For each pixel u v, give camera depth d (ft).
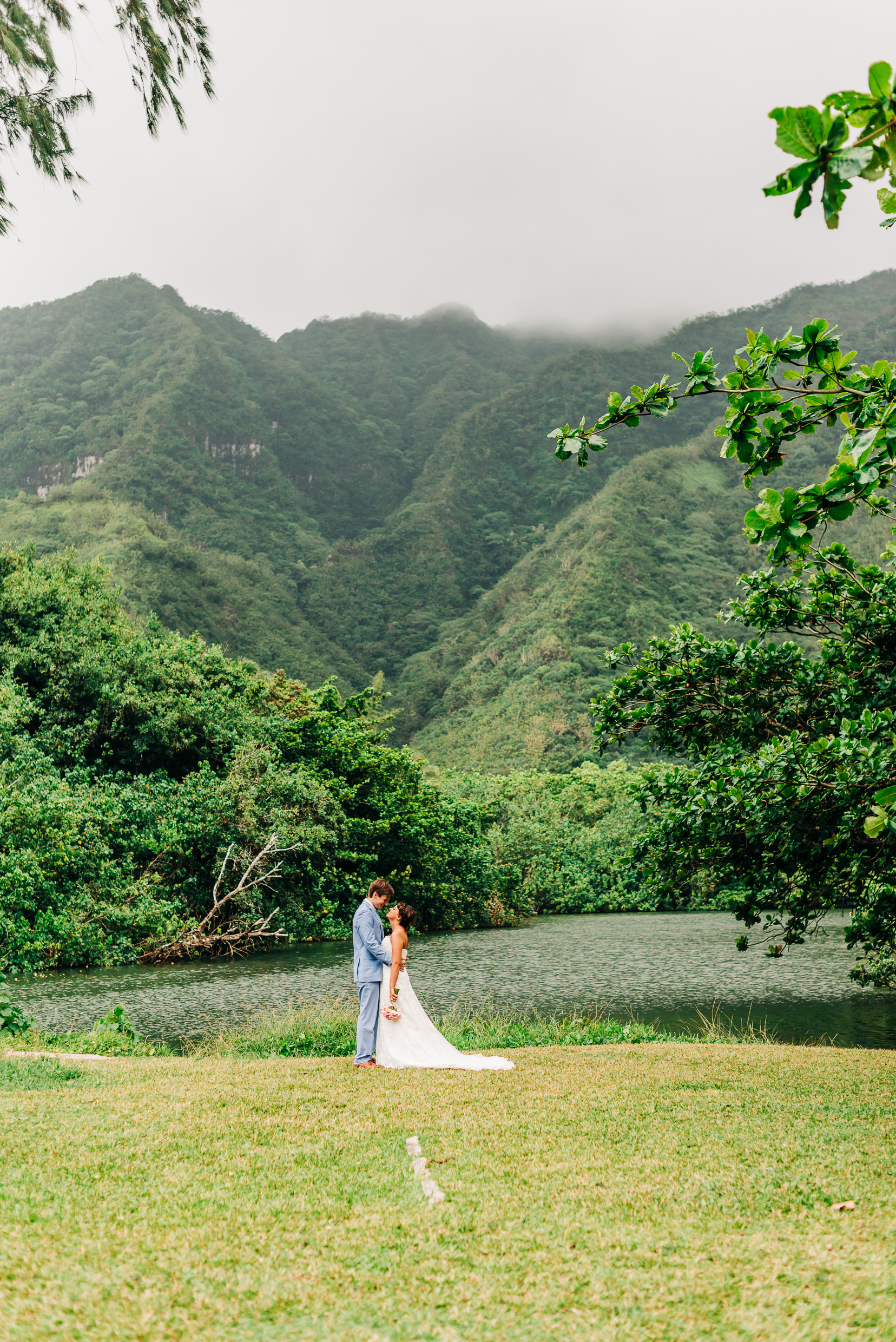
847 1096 20.75
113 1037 34.99
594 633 404.57
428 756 366.02
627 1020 47.50
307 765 104.22
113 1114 17.71
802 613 35.55
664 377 19.54
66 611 96.53
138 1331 8.47
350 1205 12.34
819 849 32.40
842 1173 13.97
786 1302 9.25
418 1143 15.67
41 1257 10.12
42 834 69.15
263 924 78.07
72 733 86.58
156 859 78.84
